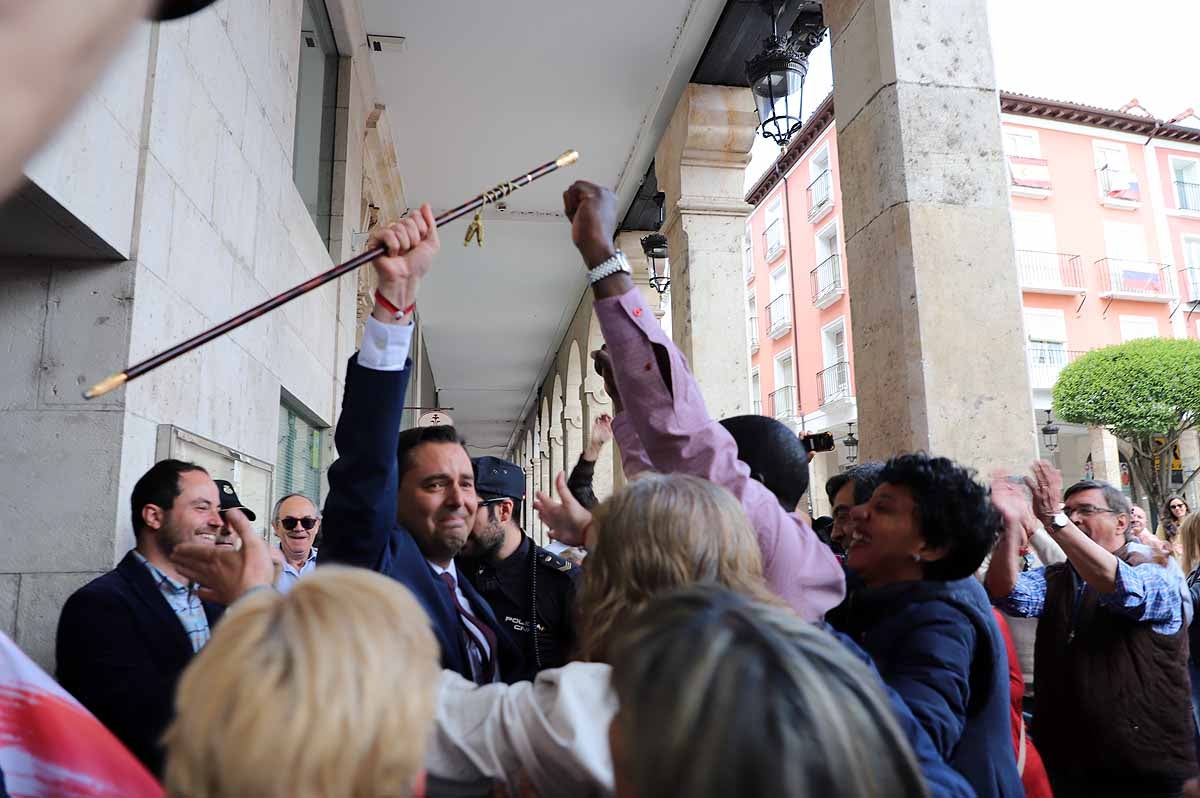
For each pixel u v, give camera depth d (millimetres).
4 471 2453
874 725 625
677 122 6855
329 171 5965
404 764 746
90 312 2529
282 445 4715
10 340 2500
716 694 594
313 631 745
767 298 25969
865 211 3861
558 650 2441
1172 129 23562
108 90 2389
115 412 2504
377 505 1540
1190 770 2455
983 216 3619
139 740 1783
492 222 9750
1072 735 2555
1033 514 2635
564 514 1823
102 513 2463
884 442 3658
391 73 6730
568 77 6805
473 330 14797
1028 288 21984
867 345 3820
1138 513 4070
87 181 2271
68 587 2428
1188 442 19938
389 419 1558
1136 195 23188
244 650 735
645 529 1183
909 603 1667
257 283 3904
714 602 698
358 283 6824
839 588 1550
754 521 1466
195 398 3084
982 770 1572
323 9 5707
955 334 3488
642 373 1484
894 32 3697
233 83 3482
